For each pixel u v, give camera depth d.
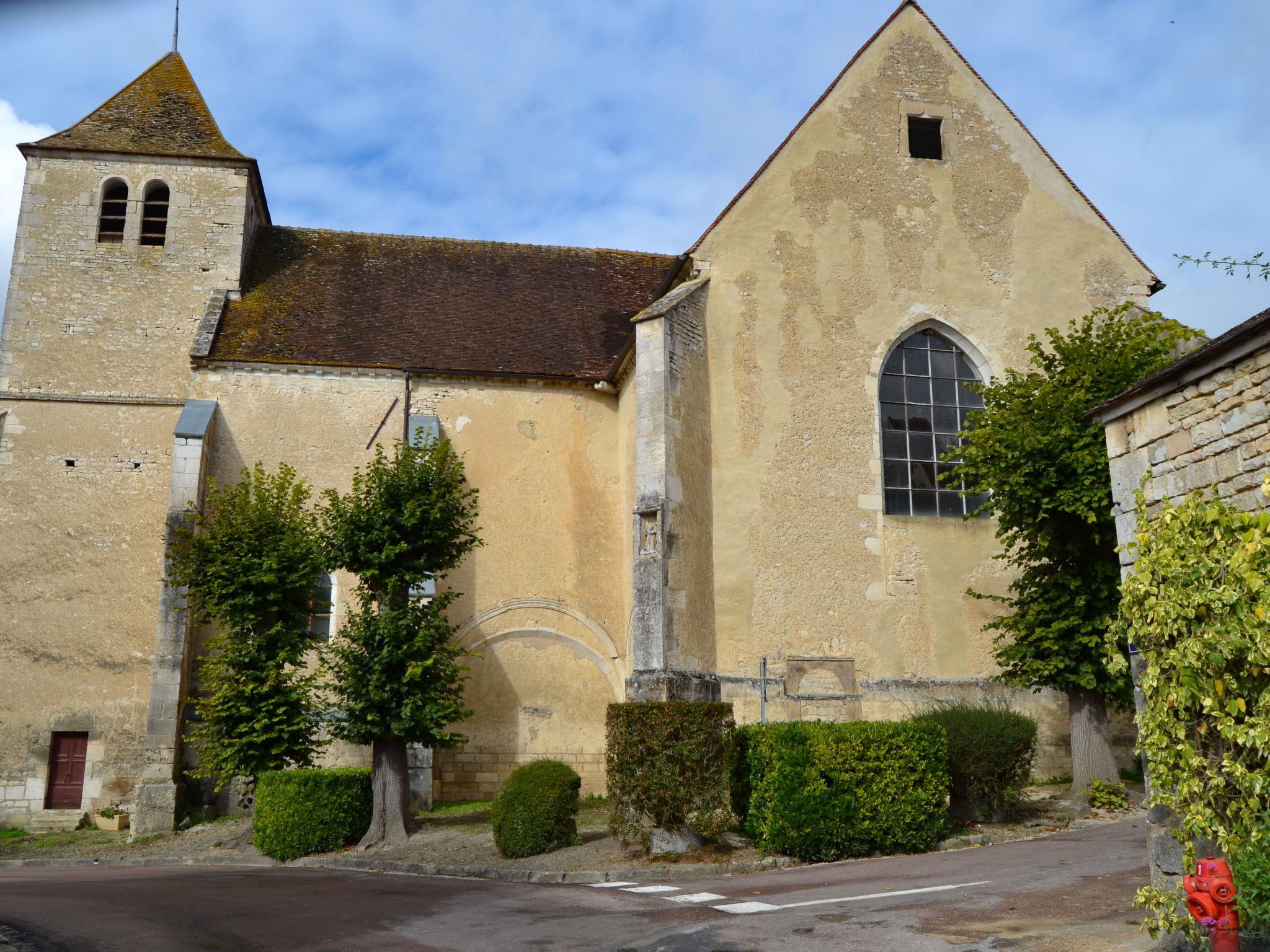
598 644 19.25
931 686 17.03
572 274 23.64
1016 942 6.96
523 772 12.55
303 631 16.27
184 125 22.33
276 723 15.13
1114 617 13.38
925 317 18.34
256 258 22.23
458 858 12.36
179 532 16.55
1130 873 9.19
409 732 14.23
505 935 7.80
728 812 11.88
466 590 19.00
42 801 17.92
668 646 15.12
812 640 16.78
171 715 16.75
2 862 14.33
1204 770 6.47
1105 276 19.09
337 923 8.34
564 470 19.95
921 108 19.19
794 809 11.34
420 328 20.91
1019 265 18.86
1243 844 6.11
